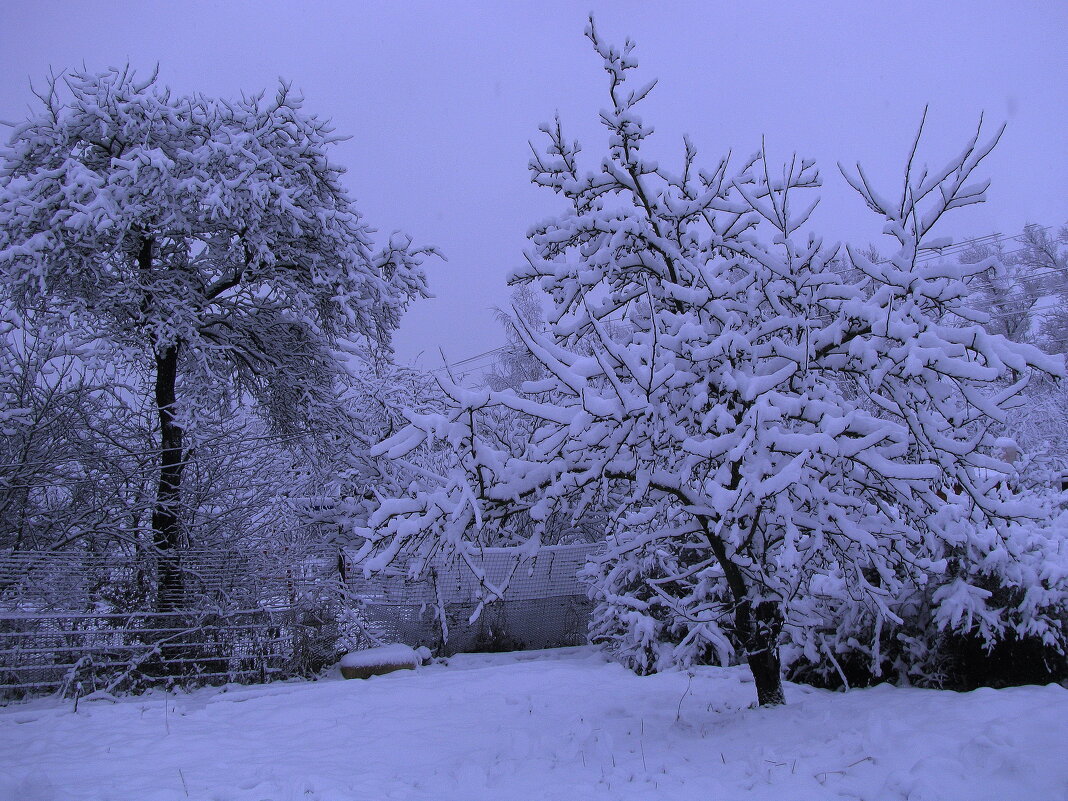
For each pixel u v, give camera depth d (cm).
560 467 668
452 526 648
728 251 850
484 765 622
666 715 794
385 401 1457
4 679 947
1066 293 2553
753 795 496
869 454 622
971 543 761
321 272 1308
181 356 1287
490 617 1410
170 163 1156
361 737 746
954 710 619
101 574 1064
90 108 1166
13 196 1123
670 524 802
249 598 1142
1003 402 664
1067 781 437
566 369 630
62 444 1088
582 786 546
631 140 789
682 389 722
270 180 1252
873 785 481
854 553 700
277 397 1384
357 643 1259
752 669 751
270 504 1251
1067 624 725
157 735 754
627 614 1141
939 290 668
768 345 714
